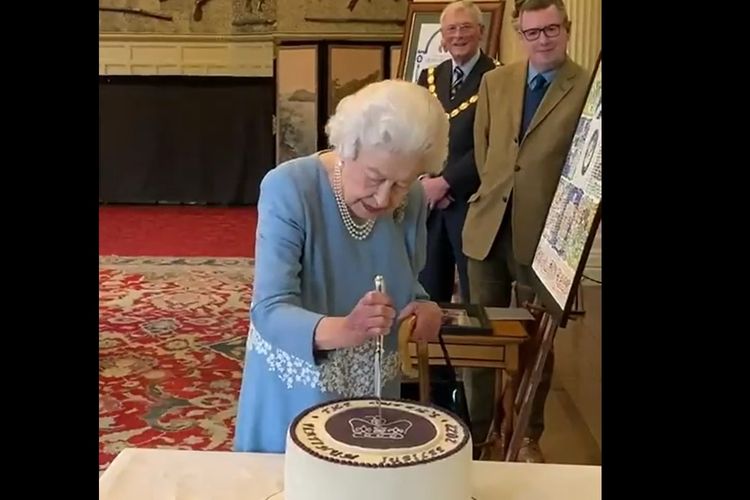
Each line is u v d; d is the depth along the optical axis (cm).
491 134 291
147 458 132
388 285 149
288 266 141
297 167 145
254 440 148
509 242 287
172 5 860
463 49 320
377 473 96
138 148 880
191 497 121
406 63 423
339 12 846
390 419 109
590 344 409
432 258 323
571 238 172
